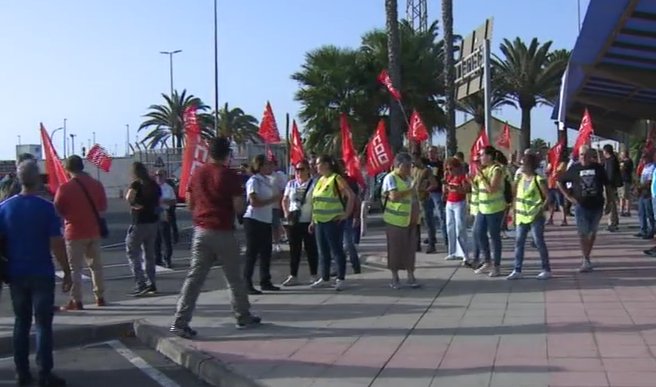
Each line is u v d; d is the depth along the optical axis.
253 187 11.71
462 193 14.19
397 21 25.81
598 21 13.98
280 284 13.01
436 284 12.25
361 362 7.68
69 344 9.55
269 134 17.81
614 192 19.11
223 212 9.07
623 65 18.42
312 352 8.16
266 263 12.06
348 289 12.07
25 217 7.50
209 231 9.04
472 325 9.15
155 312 10.77
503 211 12.67
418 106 37.09
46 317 7.55
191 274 9.10
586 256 12.80
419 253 16.02
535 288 11.49
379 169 15.52
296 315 10.16
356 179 15.52
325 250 12.14
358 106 37.00
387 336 8.78
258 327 9.47
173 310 10.89
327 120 37.41
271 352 8.22
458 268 13.82
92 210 11.05
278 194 12.02
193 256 9.11
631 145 33.38
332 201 11.88
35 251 7.52
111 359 8.77
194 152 13.34
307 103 37.97
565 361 7.34
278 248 17.23
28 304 7.63
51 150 12.37
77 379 7.93
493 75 44.41
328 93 37.31
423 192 15.75
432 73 37.28
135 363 8.56
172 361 8.59
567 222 22.14
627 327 8.63
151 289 12.37
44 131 12.38
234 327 9.53
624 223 21.38
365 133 37.50
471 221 16.62
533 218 12.16
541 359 7.46
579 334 8.41
